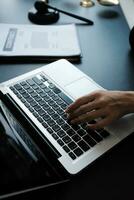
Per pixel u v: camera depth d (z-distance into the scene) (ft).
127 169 1.72
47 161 1.67
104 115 1.93
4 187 1.39
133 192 1.61
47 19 3.14
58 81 2.34
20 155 1.60
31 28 2.98
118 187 1.63
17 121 1.93
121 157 1.78
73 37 2.88
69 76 2.39
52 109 2.07
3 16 3.24
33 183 1.48
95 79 2.44
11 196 1.37
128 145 1.86
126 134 1.89
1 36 2.80
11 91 2.20
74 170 1.65
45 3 3.16
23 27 2.99
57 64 2.51
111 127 1.92
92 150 1.77
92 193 1.59
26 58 2.59
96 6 3.59
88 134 1.87
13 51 2.60
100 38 2.98
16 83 2.28
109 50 2.82
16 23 3.12
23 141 1.75
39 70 2.44
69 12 3.39
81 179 1.65
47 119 1.98
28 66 2.54
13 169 1.49
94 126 1.87
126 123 1.96
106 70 2.56
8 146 1.62
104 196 1.58
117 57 2.72
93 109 1.94
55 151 1.75
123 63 2.65
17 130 1.83
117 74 2.52
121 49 2.84
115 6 3.61
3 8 3.40
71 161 1.70
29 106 2.08
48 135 1.86
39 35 2.87
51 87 2.27
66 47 2.72
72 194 1.58
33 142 1.79
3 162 1.49
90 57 2.70
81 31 3.07
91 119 1.91
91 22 3.18
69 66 2.50
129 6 3.78
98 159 1.74
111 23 3.25
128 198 1.58
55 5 3.53
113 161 1.76
